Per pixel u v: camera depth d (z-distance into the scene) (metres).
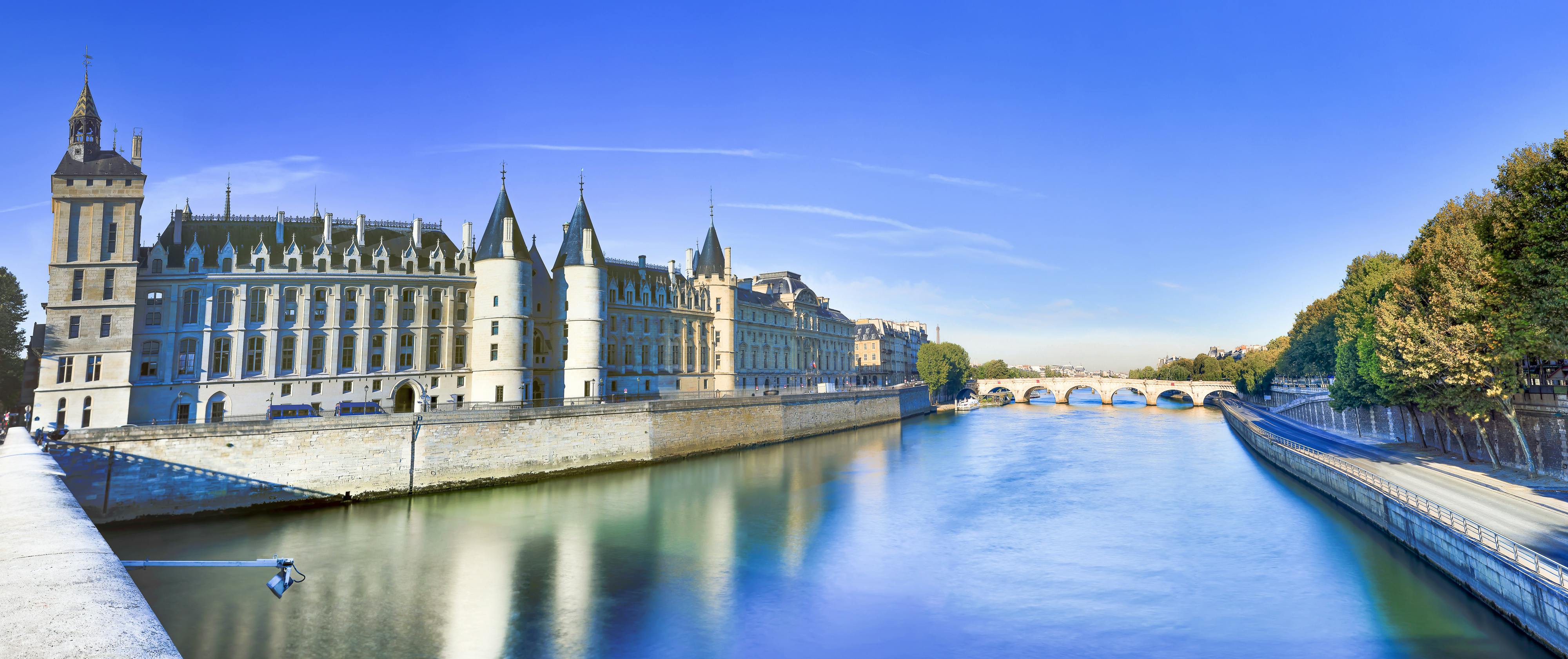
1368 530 42.22
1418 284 52.19
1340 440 76.38
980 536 44.03
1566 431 42.56
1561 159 33.09
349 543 41.22
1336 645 27.47
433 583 34.59
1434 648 26.53
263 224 64.56
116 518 43.56
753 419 88.00
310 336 62.50
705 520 47.66
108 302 53.84
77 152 55.78
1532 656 25.05
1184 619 30.61
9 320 66.81
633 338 90.75
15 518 18.72
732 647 28.06
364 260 66.69
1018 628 29.92
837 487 60.12
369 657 26.58
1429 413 64.00
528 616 30.88
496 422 59.34
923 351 163.62
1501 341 40.62
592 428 66.69
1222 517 47.75
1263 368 152.75
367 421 52.62
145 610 12.05
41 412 51.38
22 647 9.90
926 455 81.06
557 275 80.62
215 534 42.44
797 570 37.25
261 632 28.69
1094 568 37.47
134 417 55.66
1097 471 68.75
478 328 69.75
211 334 58.97
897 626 30.19
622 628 29.69
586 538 42.91
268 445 48.72
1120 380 191.00
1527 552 25.41
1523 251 34.81
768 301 124.88
